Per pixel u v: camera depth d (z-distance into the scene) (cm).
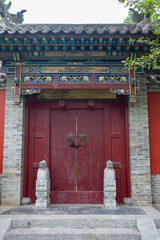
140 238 598
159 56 641
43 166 777
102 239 599
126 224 642
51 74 800
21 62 803
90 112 902
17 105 827
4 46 751
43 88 793
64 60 808
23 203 809
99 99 892
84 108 896
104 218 649
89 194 854
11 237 604
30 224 645
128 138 848
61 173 870
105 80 795
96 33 676
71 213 701
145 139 812
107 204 761
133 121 819
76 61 807
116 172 860
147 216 665
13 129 817
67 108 895
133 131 814
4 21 828
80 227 642
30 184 848
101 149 883
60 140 888
